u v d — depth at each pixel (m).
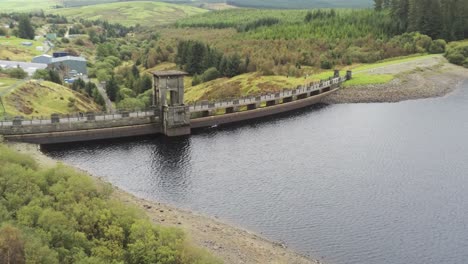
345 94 115.56
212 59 167.38
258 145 76.69
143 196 54.03
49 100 112.56
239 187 57.62
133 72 186.38
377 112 100.69
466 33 175.38
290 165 66.06
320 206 51.66
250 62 153.25
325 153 71.56
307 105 108.62
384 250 42.34
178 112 82.06
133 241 33.16
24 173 39.03
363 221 47.88
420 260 40.78
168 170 63.97
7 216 31.48
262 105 104.00
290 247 42.56
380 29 180.25
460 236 44.94
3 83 120.25
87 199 38.19
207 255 33.59
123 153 71.75
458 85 130.50
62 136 74.69
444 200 53.12
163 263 30.98
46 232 30.73
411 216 49.03
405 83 123.25
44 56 194.38
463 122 90.19
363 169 63.81
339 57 158.50
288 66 147.75
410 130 84.62
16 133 71.06
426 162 66.44
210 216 48.78
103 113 78.88
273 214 49.59
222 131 86.38
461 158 68.06
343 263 40.12
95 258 28.98
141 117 82.06
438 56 156.88
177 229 35.88
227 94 127.31
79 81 150.25
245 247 41.06
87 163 66.06
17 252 26.48
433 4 171.50
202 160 68.69
